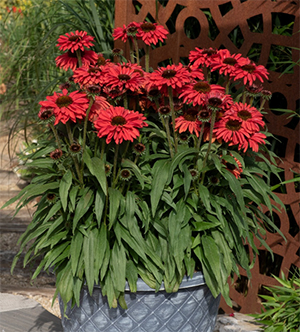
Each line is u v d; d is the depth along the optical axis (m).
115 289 1.70
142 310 1.77
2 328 2.29
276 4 2.40
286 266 2.52
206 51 1.89
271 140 2.71
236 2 2.48
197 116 1.75
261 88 1.87
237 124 1.71
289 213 2.72
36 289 2.95
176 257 1.69
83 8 2.87
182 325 1.82
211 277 1.79
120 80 1.75
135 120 1.65
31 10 4.29
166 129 1.80
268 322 2.29
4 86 4.12
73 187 1.72
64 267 1.80
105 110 1.68
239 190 1.69
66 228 1.80
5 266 3.33
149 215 1.77
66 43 1.82
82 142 1.76
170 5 2.61
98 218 1.66
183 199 1.81
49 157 1.86
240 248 1.91
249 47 2.48
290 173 2.49
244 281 2.80
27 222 4.15
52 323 2.40
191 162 1.86
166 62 2.88
